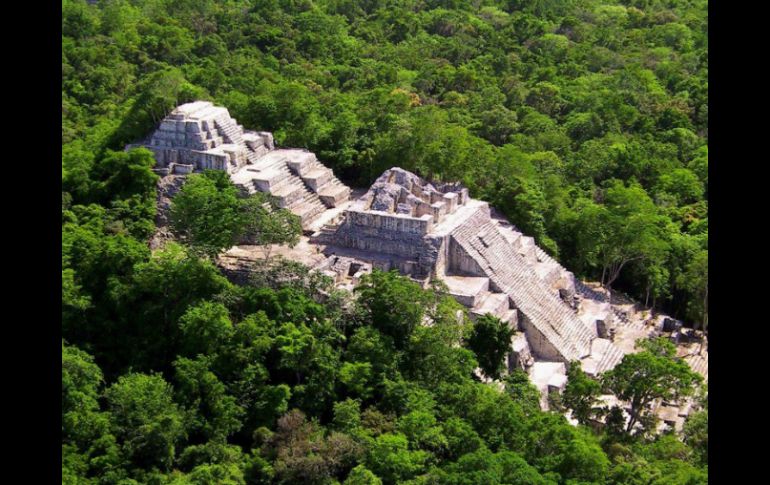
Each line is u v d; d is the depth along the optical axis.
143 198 89.12
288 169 98.81
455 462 63.91
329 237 90.12
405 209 89.06
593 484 60.44
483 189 108.81
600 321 96.44
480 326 77.75
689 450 68.94
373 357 71.56
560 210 108.25
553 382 83.12
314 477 60.97
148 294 77.25
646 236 101.75
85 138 107.12
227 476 60.84
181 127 93.81
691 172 125.69
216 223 81.94
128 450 62.72
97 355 73.88
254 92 122.75
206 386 67.50
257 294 74.81
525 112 141.38
